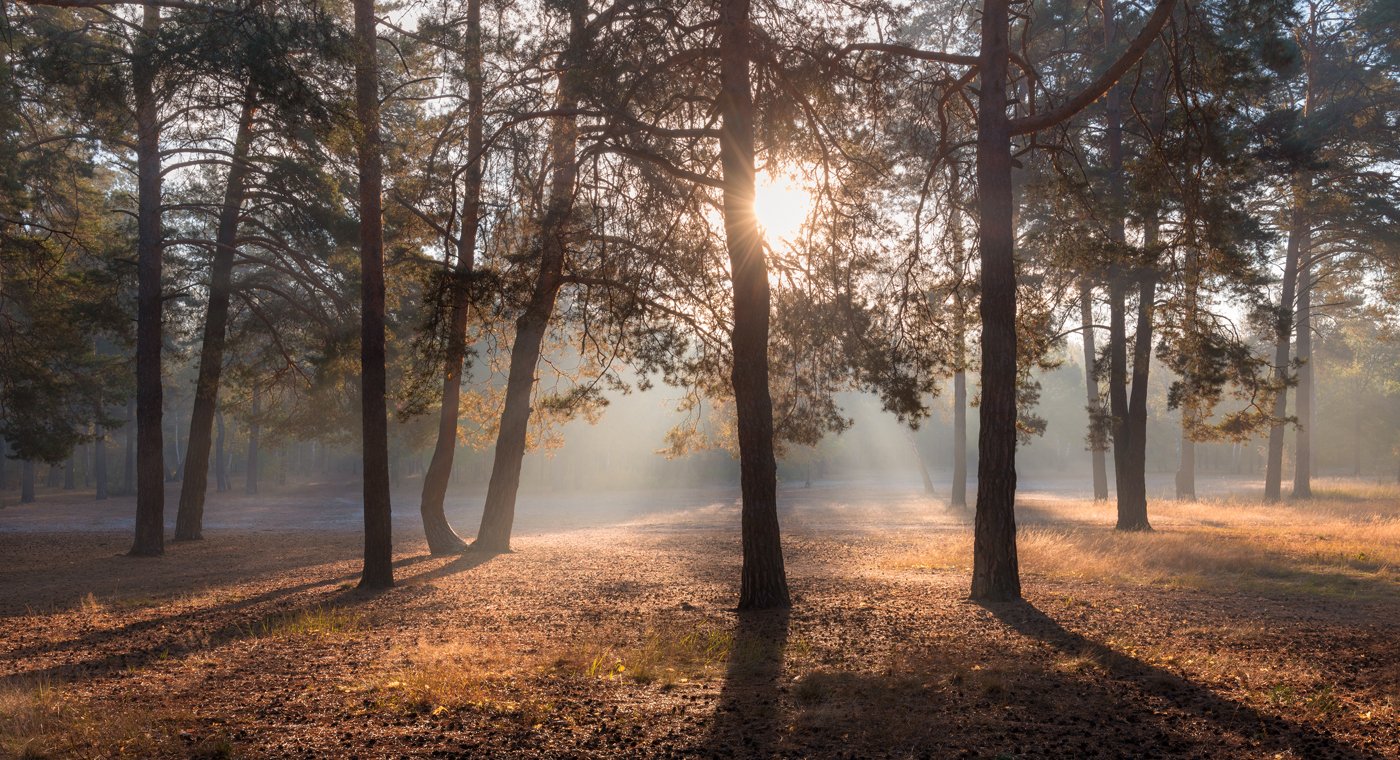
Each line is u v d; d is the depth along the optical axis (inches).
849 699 265.3
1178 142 527.5
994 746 219.5
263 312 1015.0
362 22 582.9
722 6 466.9
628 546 900.0
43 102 633.0
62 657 362.6
